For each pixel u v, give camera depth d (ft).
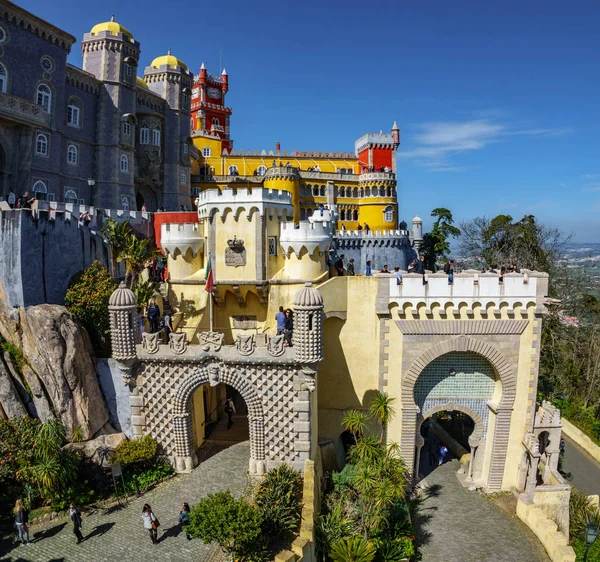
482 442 114.62
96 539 74.64
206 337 91.30
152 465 92.63
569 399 184.65
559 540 91.30
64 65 171.73
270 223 111.75
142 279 120.78
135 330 92.02
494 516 103.91
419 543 95.14
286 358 88.12
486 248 221.87
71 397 89.76
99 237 120.88
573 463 146.30
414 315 107.34
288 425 90.94
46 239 102.01
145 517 72.08
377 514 87.92
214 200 110.52
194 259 115.96
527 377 108.47
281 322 95.91
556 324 198.39
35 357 90.27
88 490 85.56
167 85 221.25
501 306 106.73
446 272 109.29
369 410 110.73
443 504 107.86
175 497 85.20
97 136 189.67
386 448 104.12
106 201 190.80
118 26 195.62
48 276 102.37
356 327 110.22
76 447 87.76
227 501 67.31
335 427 112.27
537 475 114.11
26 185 156.76
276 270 114.11
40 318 89.86
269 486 82.58
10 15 150.00
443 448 125.29
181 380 92.17
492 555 92.17
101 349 100.63
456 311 106.83
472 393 113.29
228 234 111.04
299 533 75.46
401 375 108.78
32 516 79.46
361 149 318.04
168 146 223.51
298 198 266.36
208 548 72.49
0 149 153.79
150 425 94.53
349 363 110.93
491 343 107.55
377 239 234.17
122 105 194.18
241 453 100.83
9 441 83.71
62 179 174.70
